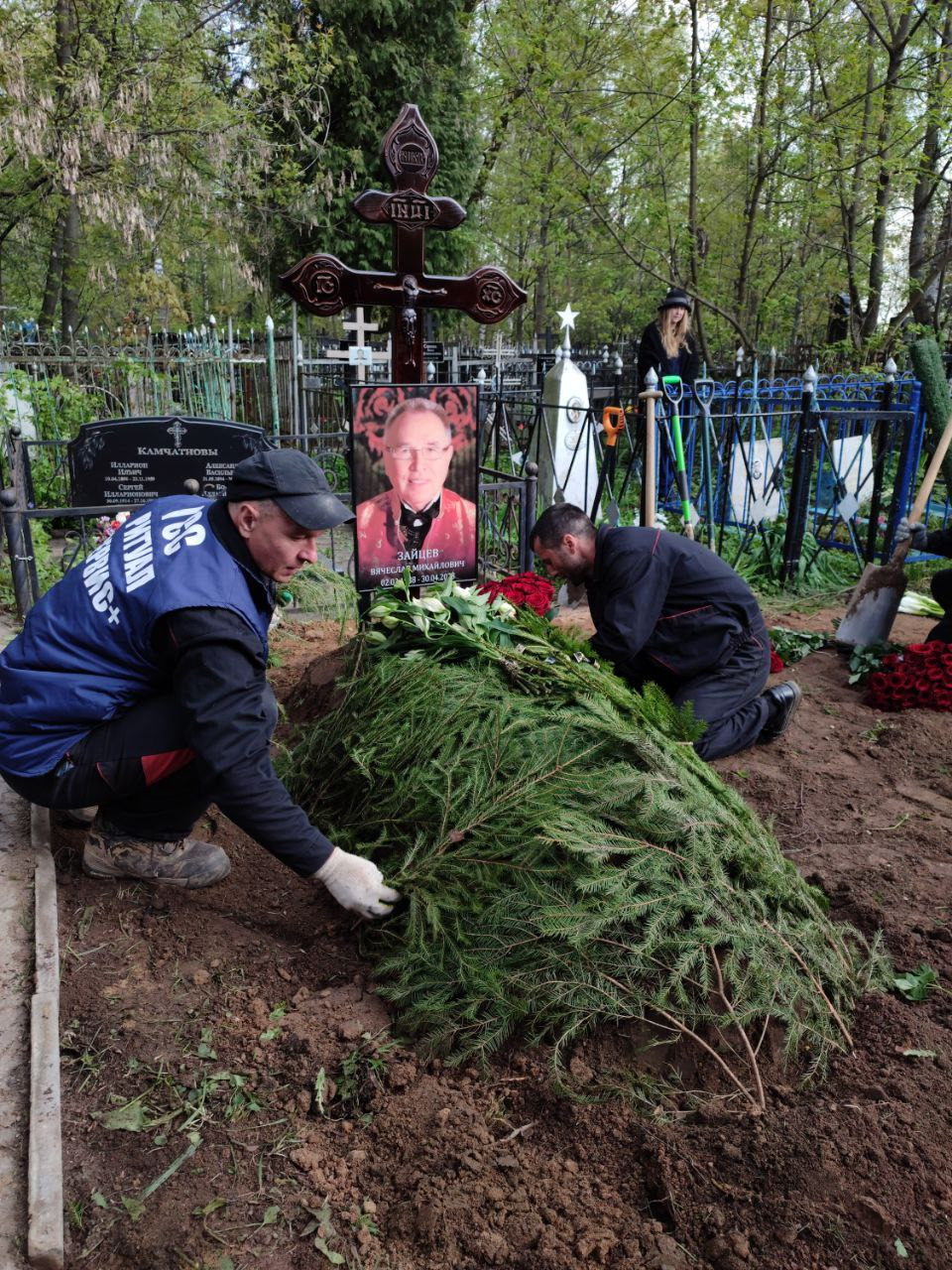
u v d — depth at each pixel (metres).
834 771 3.55
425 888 2.28
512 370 13.21
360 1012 2.19
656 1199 1.74
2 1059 1.95
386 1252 1.63
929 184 13.15
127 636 2.24
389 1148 1.84
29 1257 1.56
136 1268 1.58
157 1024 2.12
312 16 15.23
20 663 2.33
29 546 4.74
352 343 11.20
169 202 12.90
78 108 10.96
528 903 2.16
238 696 2.09
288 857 2.17
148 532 2.31
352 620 5.20
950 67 11.30
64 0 11.82
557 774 2.38
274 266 17.25
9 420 8.01
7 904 2.44
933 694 4.07
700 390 7.90
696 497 7.67
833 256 14.82
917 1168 1.72
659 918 2.07
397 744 2.62
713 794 2.44
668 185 14.04
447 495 4.29
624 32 12.05
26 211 13.70
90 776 2.34
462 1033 2.10
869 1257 1.58
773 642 4.95
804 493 6.21
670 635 3.62
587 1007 2.03
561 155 13.15
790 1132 1.81
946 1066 1.98
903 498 6.80
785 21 11.38
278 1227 1.67
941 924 2.48
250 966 2.34
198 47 12.68
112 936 2.40
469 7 16.86
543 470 8.00
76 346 9.84
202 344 11.41
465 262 18.16
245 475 2.14
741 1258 1.58
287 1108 1.92
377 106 16.28
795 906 2.28
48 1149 1.73
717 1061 2.00
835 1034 2.08
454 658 2.93
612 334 29.73
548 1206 1.71
